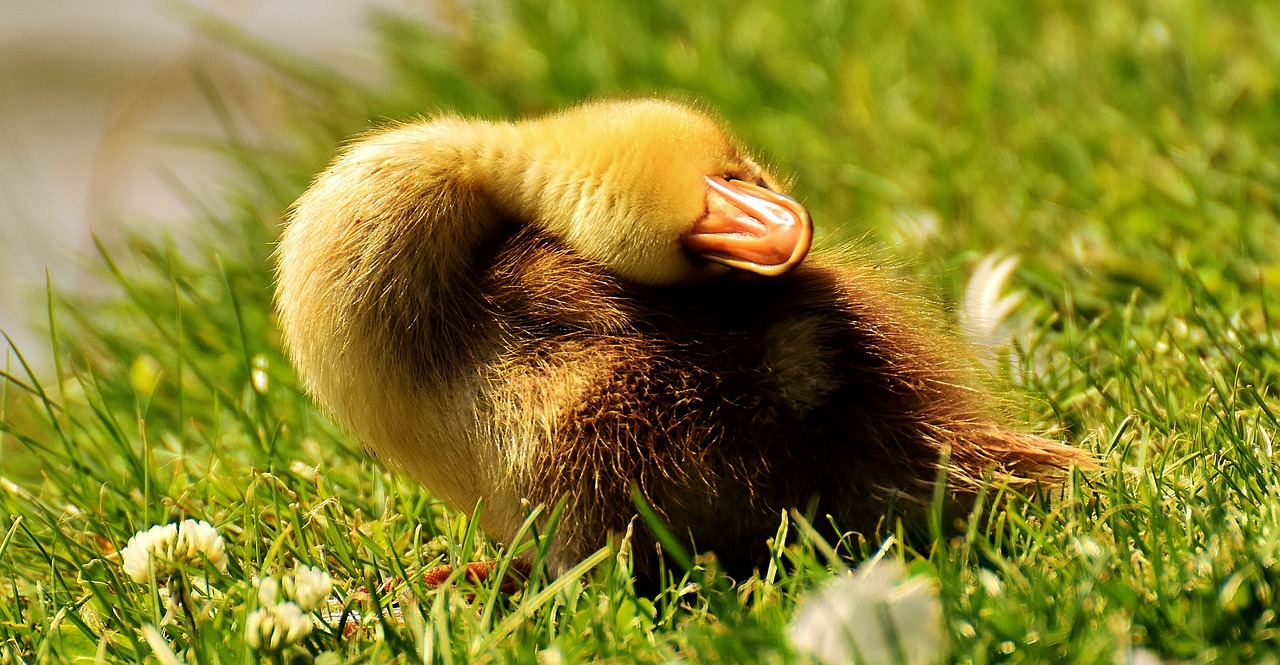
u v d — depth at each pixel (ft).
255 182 57.26
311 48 78.48
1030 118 48.96
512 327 26.21
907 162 48.01
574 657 21.48
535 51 64.23
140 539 24.95
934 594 21.56
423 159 27.02
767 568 26.20
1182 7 54.13
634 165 26.14
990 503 26.13
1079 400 31.89
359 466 32.81
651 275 26.25
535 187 26.96
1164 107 47.80
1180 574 21.86
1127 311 33.65
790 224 25.18
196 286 46.70
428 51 68.33
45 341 48.75
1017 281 38.47
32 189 66.44
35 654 24.40
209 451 35.70
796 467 25.64
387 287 26.48
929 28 57.88
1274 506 23.77
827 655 20.61
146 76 79.05
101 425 38.01
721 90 56.08
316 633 23.48
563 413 25.38
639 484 25.32
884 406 26.20
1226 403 29.01
